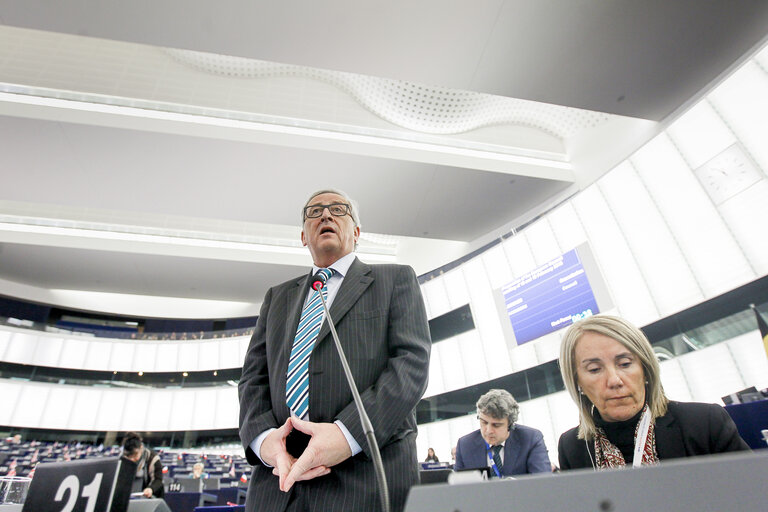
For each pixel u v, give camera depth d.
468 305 7.46
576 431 1.17
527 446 1.93
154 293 9.92
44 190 5.80
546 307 6.03
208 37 3.73
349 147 5.38
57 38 4.94
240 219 6.52
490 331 6.99
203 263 8.43
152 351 11.75
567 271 5.78
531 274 6.36
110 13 3.51
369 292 0.98
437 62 4.01
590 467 1.09
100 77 4.98
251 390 0.97
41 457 9.29
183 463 9.52
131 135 4.97
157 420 10.88
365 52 3.91
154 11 3.51
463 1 3.51
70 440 10.23
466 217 6.79
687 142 4.40
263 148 5.24
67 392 10.66
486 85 4.25
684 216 4.43
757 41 3.84
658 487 0.23
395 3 3.52
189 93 5.19
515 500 0.28
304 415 0.80
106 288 9.68
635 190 4.98
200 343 11.85
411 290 1.01
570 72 4.11
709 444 0.96
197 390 11.23
